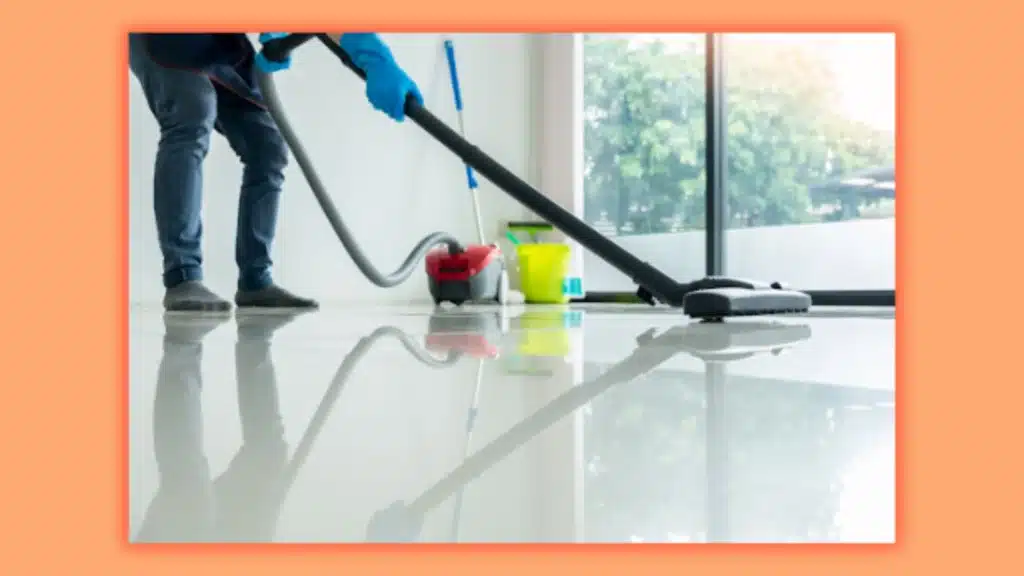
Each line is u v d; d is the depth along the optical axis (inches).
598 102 167.5
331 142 135.2
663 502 12.2
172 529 11.2
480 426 18.6
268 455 15.6
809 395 23.2
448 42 146.9
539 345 41.6
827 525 11.3
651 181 169.5
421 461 15.0
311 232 132.3
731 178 171.0
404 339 46.2
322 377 28.2
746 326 57.6
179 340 44.9
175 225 82.5
